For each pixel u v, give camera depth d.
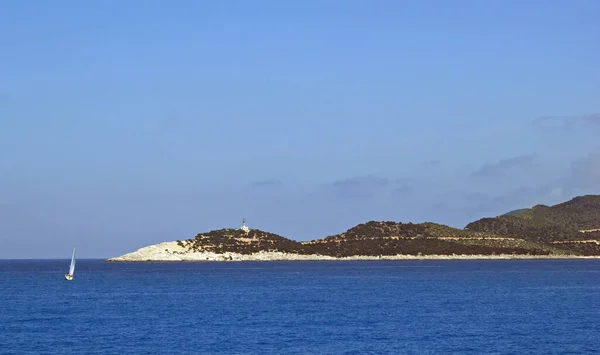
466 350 196.00
